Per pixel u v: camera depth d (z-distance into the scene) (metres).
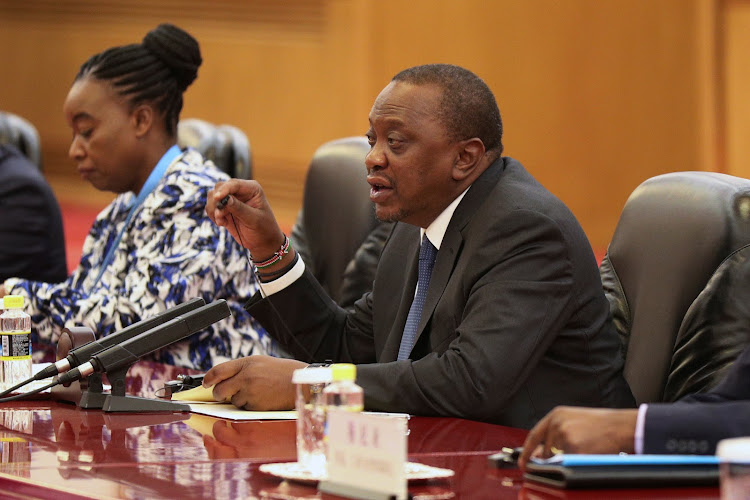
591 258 5.81
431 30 22.19
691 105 20.88
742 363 4.31
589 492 3.61
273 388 5.34
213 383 5.42
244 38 24.56
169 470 4.06
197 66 8.38
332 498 3.57
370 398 5.38
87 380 5.56
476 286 5.58
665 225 5.89
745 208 5.63
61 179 27.47
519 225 5.59
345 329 6.72
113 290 7.99
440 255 5.85
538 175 21.78
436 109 5.76
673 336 5.72
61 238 11.12
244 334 7.99
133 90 8.14
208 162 8.38
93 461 4.25
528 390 5.65
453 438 4.75
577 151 21.53
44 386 5.54
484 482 3.82
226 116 24.95
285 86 24.11
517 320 5.41
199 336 7.89
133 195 8.38
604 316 5.84
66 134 27.31
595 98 21.36
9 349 6.04
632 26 21.03
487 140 5.89
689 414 3.84
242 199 6.42
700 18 20.62
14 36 27.95
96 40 26.83
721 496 3.51
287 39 24.02
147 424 5.05
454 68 5.90
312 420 3.97
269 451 4.39
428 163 5.77
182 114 25.52
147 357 7.86
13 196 10.76
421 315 5.86
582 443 3.88
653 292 5.86
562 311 5.54
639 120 21.17
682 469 3.66
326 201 8.60
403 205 5.88
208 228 7.89
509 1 21.58
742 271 5.52
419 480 3.82
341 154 8.62
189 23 25.36
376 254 8.27
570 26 21.30
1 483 3.99
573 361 5.70
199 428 4.93
